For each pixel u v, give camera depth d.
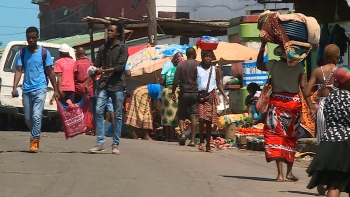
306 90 13.85
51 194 12.23
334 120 10.93
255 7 53.97
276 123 14.91
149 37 34.97
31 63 18.27
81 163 16.53
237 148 22.89
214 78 20.70
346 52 24.95
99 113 18.61
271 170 17.23
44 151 19.17
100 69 18.19
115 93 18.38
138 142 23.67
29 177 14.13
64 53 24.81
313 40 14.77
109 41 18.25
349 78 10.89
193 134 22.38
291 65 14.67
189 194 12.74
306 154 20.06
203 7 56.41
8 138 23.53
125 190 12.88
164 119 25.47
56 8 64.38
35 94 18.31
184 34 41.09
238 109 27.17
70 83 24.58
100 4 60.03
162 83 25.55
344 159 10.68
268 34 14.85
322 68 13.67
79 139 24.06
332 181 10.80
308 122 20.86
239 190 13.57
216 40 20.69
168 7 56.16
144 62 29.70
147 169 15.93
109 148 20.45
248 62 28.06
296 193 13.53
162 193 12.71
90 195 12.23
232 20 34.59
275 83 14.93
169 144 23.27
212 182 14.46
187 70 21.84
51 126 30.62
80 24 61.59
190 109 22.20
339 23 25.22
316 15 26.25
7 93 28.23
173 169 16.17
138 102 26.70
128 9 57.19
